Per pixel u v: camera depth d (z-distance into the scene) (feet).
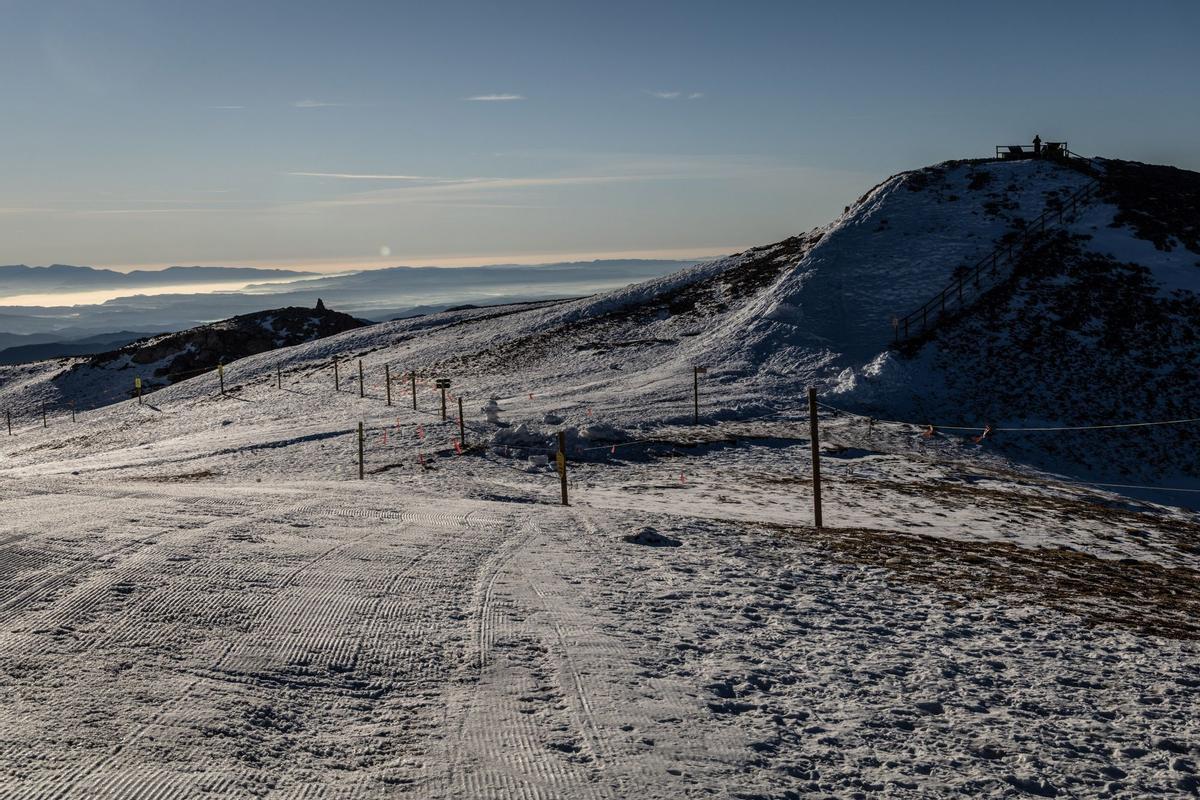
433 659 32.96
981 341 200.23
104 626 34.58
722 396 185.26
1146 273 218.79
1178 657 41.42
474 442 146.82
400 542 53.52
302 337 462.60
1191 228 238.27
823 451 141.38
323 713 27.81
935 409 177.27
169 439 205.16
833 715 30.40
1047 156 294.87
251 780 23.04
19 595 38.24
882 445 151.94
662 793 23.57
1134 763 28.40
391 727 27.02
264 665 31.24
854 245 255.91
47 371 453.17
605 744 26.43
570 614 39.93
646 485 111.65
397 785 23.26
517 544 55.62
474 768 24.45
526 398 196.03
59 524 53.67
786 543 64.69
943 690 33.96
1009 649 40.73
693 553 57.52
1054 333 200.13
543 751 25.77
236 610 37.22
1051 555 75.46
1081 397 178.70
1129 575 69.10
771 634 39.78
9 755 23.59
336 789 22.88
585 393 196.44
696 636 38.34
